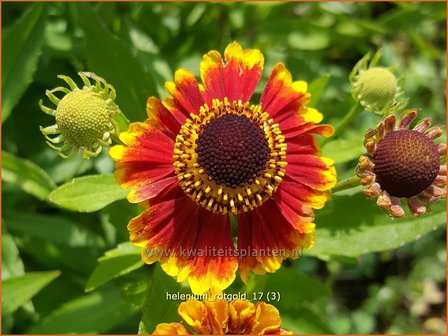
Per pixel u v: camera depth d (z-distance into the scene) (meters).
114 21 0.20
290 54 0.24
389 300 0.27
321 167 0.13
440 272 0.27
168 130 0.13
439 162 0.13
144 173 0.13
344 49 0.26
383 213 0.16
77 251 0.19
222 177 0.12
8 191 0.19
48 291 0.19
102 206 0.14
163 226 0.13
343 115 0.19
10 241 0.17
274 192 0.13
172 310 0.15
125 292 0.16
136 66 0.17
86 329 0.17
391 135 0.13
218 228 0.13
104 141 0.13
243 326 0.12
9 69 0.17
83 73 0.13
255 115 0.13
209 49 0.22
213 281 0.12
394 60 0.27
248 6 0.22
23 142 0.20
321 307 0.25
